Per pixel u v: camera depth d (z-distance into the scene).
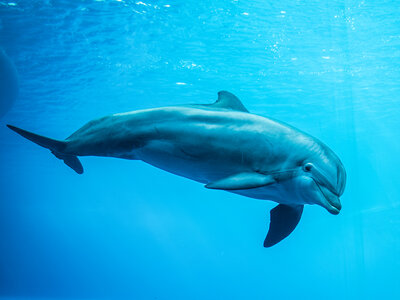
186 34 9.81
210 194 42.41
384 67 12.20
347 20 9.60
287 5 9.02
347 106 15.59
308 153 2.70
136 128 3.02
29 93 12.37
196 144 2.79
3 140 20.20
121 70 11.26
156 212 56.09
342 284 30.72
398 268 24.58
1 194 44.25
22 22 8.95
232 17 9.27
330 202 2.63
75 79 11.61
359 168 27.86
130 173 33.31
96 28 9.35
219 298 42.78
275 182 2.66
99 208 55.75
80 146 3.28
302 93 13.96
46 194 44.50
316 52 10.98
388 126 20.20
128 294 50.94
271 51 10.74
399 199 27.83
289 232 3.25
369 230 24.42
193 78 12.11
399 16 9.46
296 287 36.88
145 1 8.64
